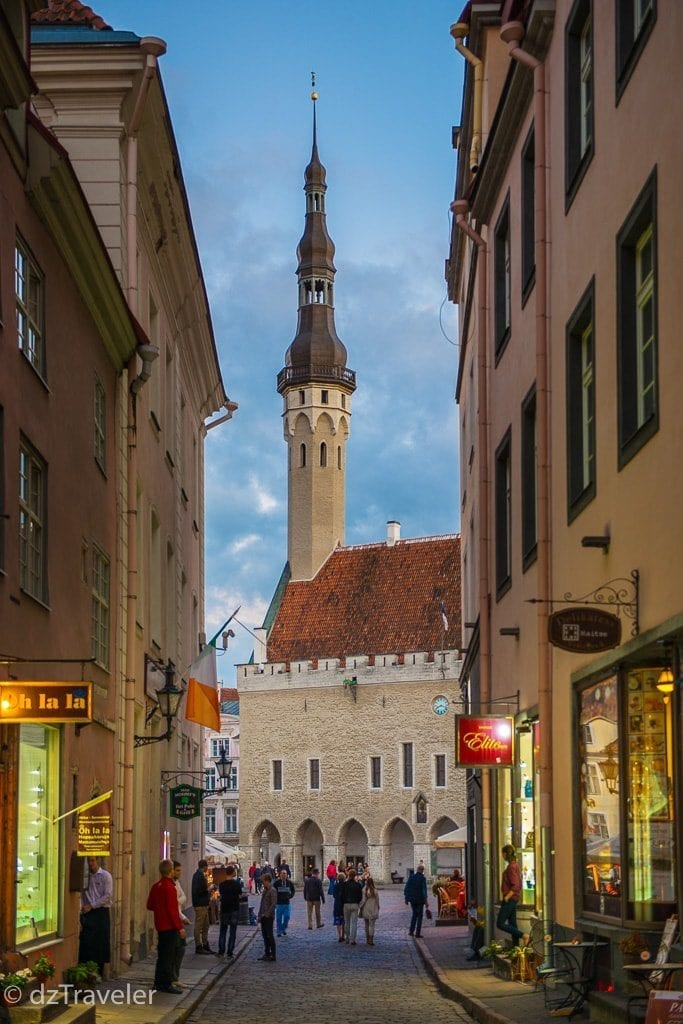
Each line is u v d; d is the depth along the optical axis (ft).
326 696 294.87
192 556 126.00
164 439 100.58
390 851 286.87
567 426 59.72
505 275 82.02
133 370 79.56
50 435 59.00
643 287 49.73
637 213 48.01
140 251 85.46
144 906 87.92
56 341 60.90
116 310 71.56
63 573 61.11
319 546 327.88
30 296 57.31
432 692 281.95
